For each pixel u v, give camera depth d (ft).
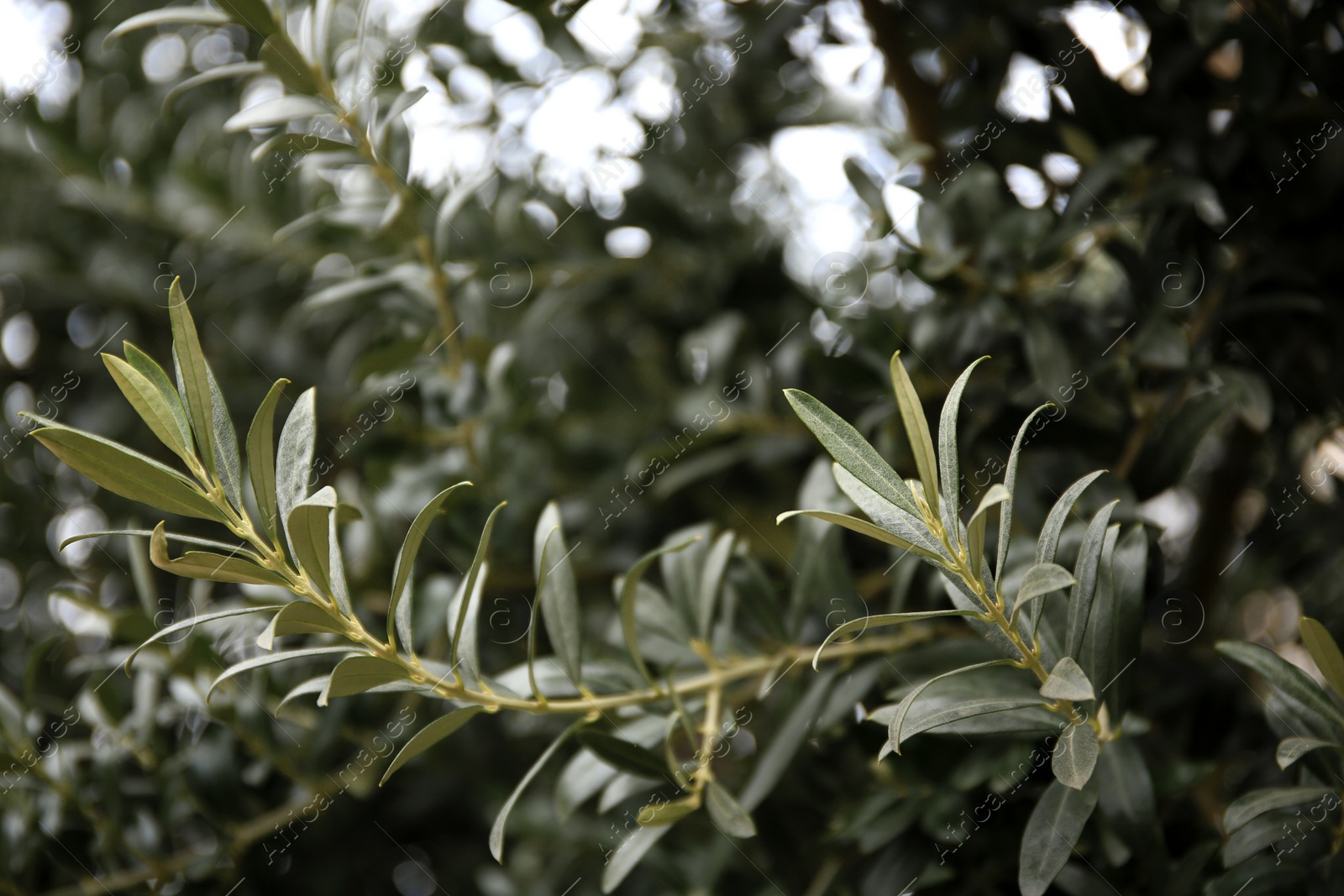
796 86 3.86
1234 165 2.70
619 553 3.49
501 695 2.36
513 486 3.44
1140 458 2.64
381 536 3.20
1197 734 2.77
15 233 3.99
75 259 3.88
